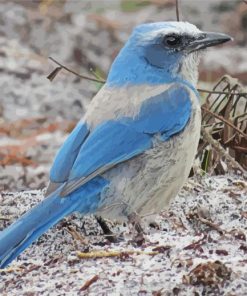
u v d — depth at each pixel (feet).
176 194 43.68
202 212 43.39
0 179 60.90
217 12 84.99
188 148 43.47
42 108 70.33
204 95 65.98
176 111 43.09
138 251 38.81
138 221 42.50
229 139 49.39
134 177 42.37
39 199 47.34
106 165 41.75
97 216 43.21
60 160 41.60
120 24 83.15
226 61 76.84
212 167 49.11
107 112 42.75
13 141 66.33
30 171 61.82
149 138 42.57
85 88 73.26
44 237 43.01
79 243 42.14
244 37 82.02
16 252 38.88
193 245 38.88
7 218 45.50
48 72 74.69
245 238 39.60
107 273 37.27
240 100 52.21
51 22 81.30
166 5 85.71
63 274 38.04
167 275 36.50
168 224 43.45
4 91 71.72
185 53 44.88
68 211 40.96
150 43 44.57
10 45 77.77
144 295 35.53
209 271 35.53
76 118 69.77
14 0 83.20
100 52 79.97
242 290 35.06
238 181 46.91
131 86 43.86
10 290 37.63
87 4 85.15
